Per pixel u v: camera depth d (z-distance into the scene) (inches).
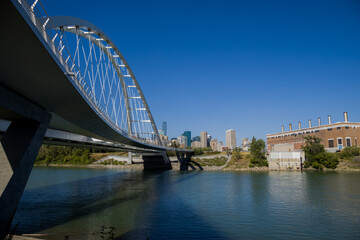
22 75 594.2
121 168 4392.2
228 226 894.4
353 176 2655.0
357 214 1076.5
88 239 735.7
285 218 1007.0
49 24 678.5
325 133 4446.4
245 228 876.0
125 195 1512.1
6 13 422.3
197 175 3002.0
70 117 1008.9
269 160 3850.9
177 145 5433.1
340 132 4163.4
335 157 3545.8
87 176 2755.9
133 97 3063.5
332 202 1326.3
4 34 459.2
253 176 2800.2
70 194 1515.7
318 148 3757.4
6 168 674.2
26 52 530.6
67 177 2608.3
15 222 877.2
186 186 1966.0
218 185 2027.6
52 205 1180.5
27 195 1459.2
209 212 1091.3
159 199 1384.1
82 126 1200.8
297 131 5123.0
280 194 1572.3
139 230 833.5
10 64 538.3
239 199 1401.3
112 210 1103.6
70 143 1692.9
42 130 795.4
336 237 799.7
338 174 2898.6
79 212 1055.0
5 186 638.5
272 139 5979.3
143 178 2603.3
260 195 1535.4
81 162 4773.6
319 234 824.9
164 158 4227.4
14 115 692.7
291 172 3299.7
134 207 1169.4
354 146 3757.4
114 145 2294.5
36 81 644.7
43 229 815.1
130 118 3034.0
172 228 861.2
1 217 622.5
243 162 4119.1
